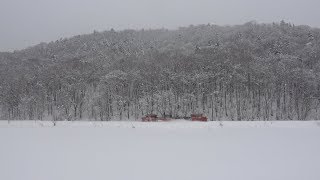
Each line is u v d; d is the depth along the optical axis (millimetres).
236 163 24281
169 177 21125
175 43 183625
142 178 21000
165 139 36219
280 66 110812
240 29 190500
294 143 32625
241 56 123625
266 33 172875
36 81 124000
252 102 104250
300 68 112312
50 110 110312
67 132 43719
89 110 105938
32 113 106562
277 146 30953
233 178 20656
